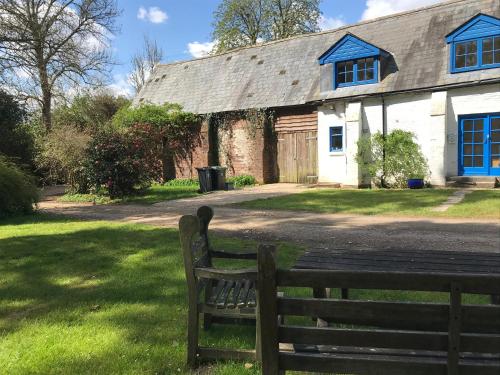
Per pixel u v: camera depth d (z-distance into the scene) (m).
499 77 15.31
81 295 5.26
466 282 2.39
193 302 3.61
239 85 23.53
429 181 16.92
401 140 17.19
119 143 16.97
